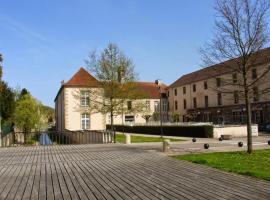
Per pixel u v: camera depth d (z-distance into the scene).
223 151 18.86
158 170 11.88
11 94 45.31
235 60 17.14
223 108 53.53
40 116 49.91
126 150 19.94
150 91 72.31
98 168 12.70
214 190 8.39
